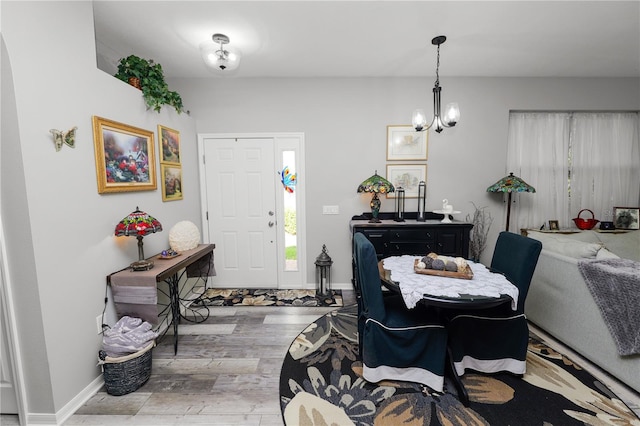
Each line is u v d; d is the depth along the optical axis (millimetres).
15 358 1472
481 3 2000
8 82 1320
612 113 3525
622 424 1462
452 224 2973
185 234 2514
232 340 2355
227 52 2436
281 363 2033
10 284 1440
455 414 1540
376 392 1715
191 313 2887
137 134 2219
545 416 1521
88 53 1753
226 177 3471
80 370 1667
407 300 1570
